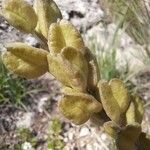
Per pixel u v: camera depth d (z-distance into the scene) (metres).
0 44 0.58
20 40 0.59
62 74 0.11
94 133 0.59
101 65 0.60
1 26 0.60
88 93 0.12
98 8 0.69
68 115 0.11
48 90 0.63
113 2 0.66
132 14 0.64
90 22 0.68
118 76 0.62
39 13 0.12
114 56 0.62
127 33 0.67
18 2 0.12
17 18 0.12
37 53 0.11
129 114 0.12
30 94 0.62
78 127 0.60
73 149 0.58
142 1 0.63
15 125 0.60
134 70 0.64
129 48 0.67
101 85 0.11
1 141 0.58
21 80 0.61
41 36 0.12
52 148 0.58
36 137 0.59
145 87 0.63
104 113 0.12
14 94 0.60
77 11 0.68
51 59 0.11
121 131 0.11
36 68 0.12
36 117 0.61
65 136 0.59
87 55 0.12
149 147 0.12
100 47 0.64
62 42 0.12
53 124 0.60
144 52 0.66
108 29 0.68
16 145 0.58
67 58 0.11
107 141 0.57
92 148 0.57
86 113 0.11
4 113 0.60
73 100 0.11
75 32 0.12
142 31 0.65
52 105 0.62
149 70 0.65
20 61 0.11
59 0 0.69
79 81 0.11
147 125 0.58
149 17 0.63
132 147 0.11
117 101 0.12
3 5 0.12
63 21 0.12
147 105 0.60
